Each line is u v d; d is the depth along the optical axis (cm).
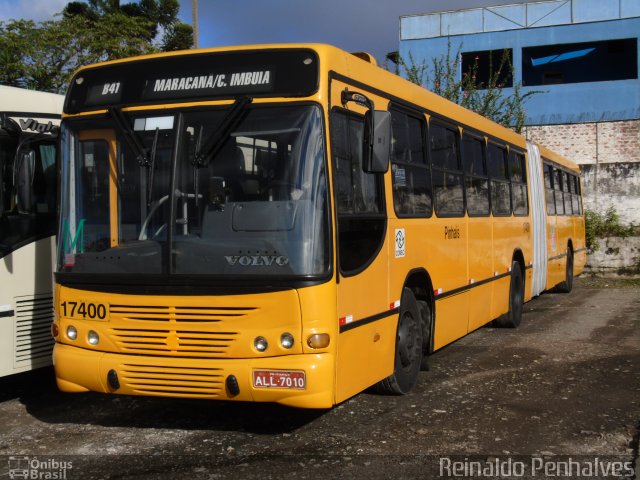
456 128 873
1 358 658
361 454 540
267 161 528
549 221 1448
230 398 520
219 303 520
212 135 537
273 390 508
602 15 3419
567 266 1692
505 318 1124
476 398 703
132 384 544
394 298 649
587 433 591
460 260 860
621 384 759
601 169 2166
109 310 553
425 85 3058
